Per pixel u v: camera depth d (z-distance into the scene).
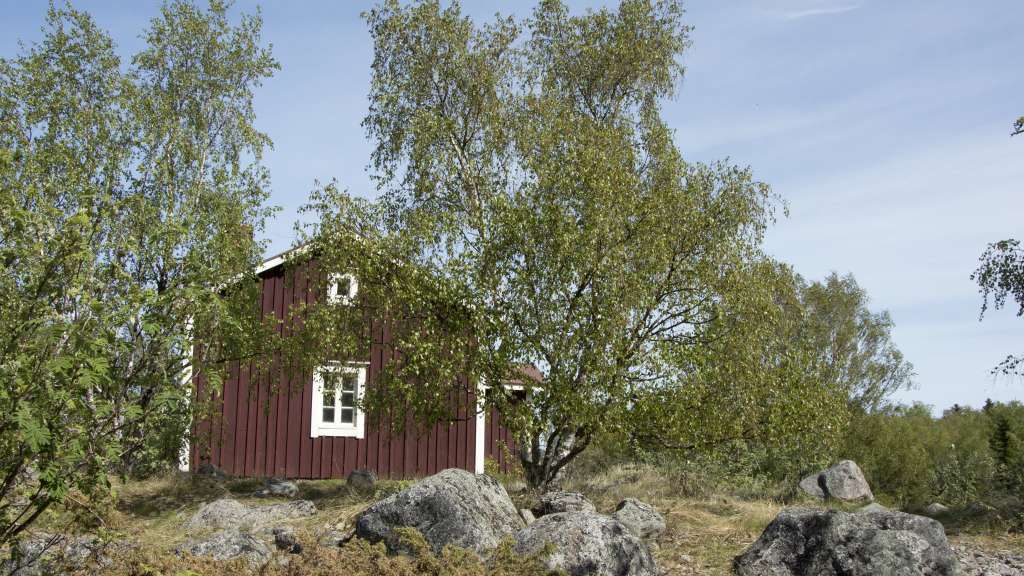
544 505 12.84
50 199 15.45
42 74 18.64
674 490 17.52
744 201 14.97
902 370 34.78
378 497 14.13
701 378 13.66
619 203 14.25
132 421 6.21
